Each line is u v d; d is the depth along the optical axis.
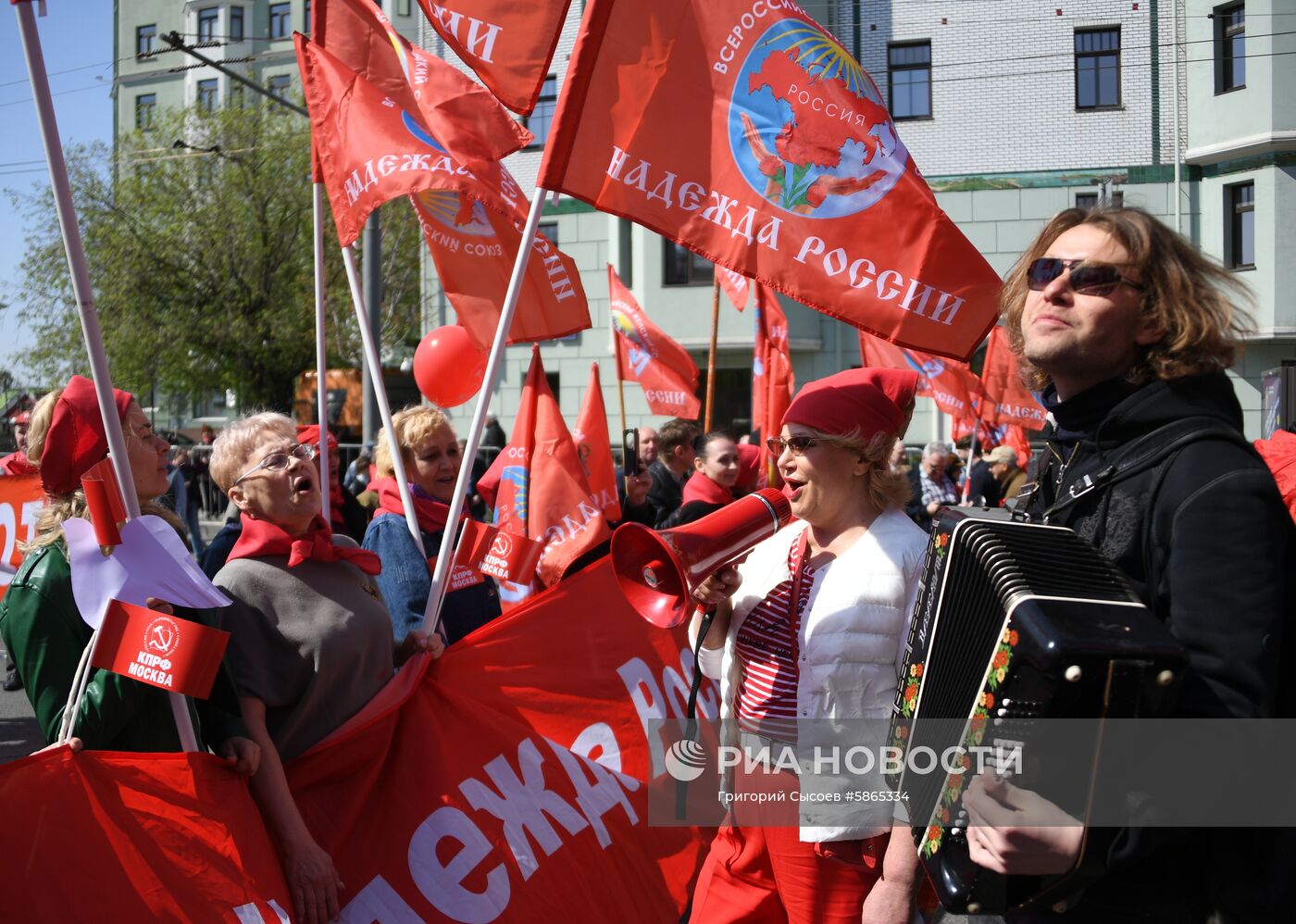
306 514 2.91
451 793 3.09
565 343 23.55
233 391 29.23
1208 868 1.74
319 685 2.84
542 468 4.82
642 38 3.08
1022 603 1.59
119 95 41.84
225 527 4.40
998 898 1.63
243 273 28.25
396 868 2.93
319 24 4.05
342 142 3.78
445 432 4.46
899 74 22.27
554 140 3.07
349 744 2.89
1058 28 21.77
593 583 3.82
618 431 23.25
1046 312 1.95
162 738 2.57
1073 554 1.75
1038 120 21.97
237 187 28.22
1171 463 1.77
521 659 3.54
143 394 28.55
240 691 2.74
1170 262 1.89
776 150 3.11
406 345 30.34
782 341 7.38
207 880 2.41
